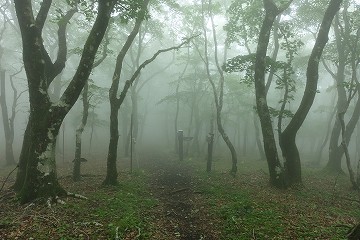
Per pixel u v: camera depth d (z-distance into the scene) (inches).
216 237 338.6
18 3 402.0
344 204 515.5
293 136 621.9
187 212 428.5
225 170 839.1
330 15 597.3
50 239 294.2
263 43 606.9
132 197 475.2
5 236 298.5
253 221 377.1
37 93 414.6
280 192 556.4
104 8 393.1
